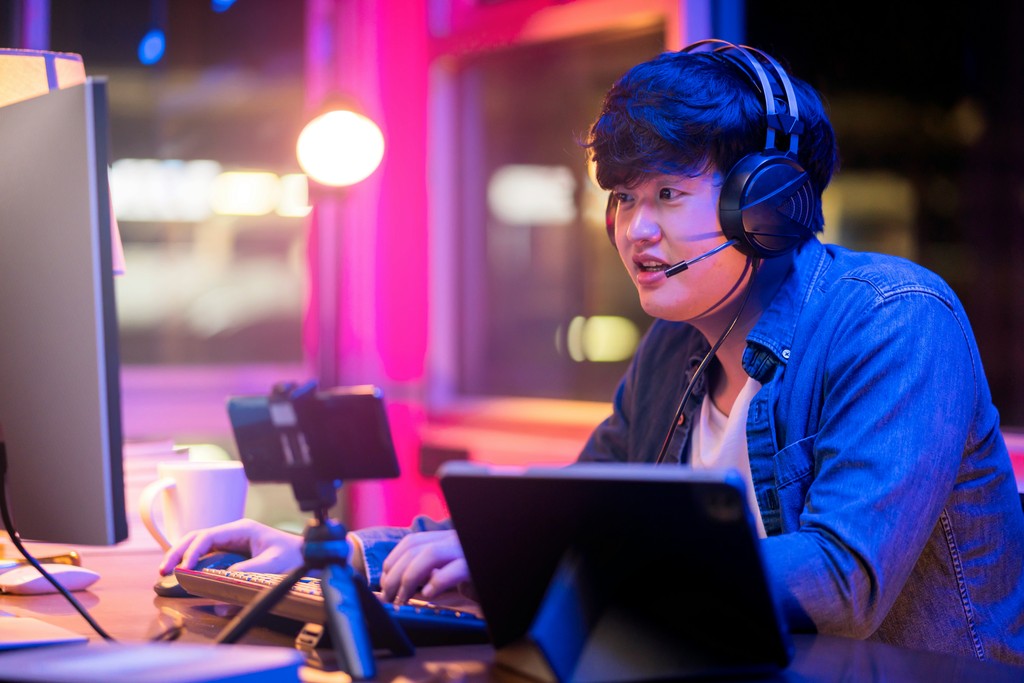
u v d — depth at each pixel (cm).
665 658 74
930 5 246
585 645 73
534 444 348
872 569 94
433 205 383
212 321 491
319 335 398
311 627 85
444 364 386
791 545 94
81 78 156
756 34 273
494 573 79
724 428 131
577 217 358
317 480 78
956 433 108
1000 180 238
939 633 121
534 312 370
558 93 358
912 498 101
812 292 122
